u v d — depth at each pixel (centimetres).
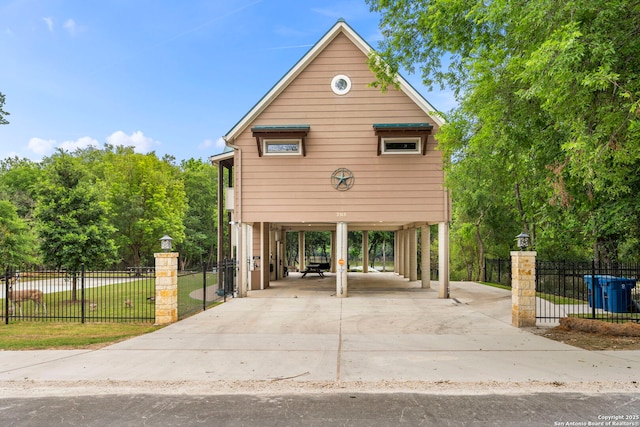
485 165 984
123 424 402
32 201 3566
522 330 873
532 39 631
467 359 632
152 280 2425
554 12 558
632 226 1049
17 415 427
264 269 1806
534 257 919
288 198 1499
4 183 4238
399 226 2331
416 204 1475
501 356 650
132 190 3550
